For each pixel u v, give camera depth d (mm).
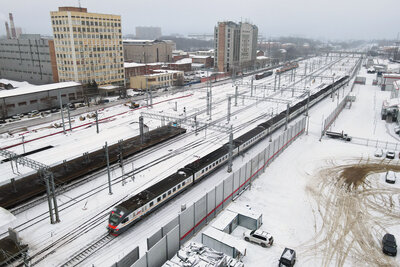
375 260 29875
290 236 33094
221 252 27953
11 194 39062
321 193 42219
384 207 39062
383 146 60906
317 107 93750
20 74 134625
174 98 105875
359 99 105312
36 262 28844
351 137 65250
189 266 25625
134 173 47406
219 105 95500
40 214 36562
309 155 55531
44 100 89250
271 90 123062
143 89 120562
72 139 63188
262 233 31609
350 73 171875
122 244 31578
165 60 199500
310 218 36438
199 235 32875
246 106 94250
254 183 44625
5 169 48844
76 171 45406
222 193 37094
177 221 30109
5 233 33000
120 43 115562
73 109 89625
